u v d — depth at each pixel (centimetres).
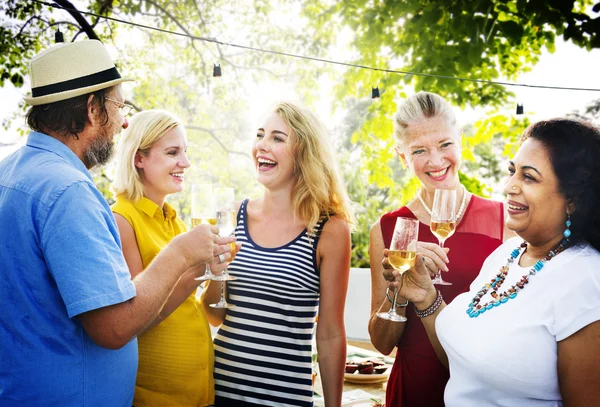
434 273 196
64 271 140
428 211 223
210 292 223
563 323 134
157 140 211
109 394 160
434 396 204
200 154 988
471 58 486
